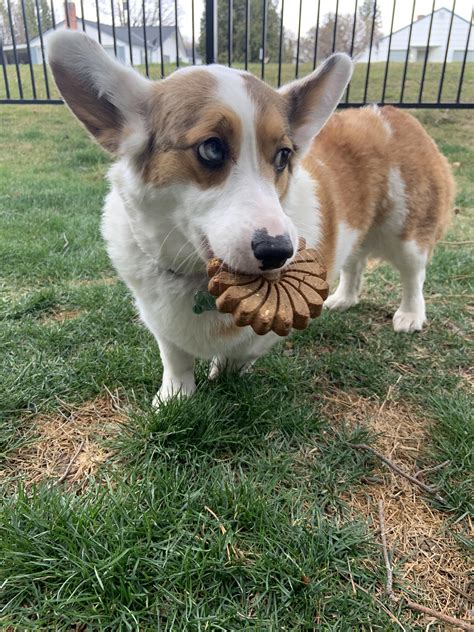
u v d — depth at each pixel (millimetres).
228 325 488
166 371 568
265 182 398
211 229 385
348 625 344
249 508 412
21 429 513
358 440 513
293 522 414
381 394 596
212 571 371
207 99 397
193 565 371
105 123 445
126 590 350
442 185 711
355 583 376
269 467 469
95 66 424
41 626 340
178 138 400
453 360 658
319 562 384
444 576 387
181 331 497
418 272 722
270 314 372
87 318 705
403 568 392
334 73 490
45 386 563
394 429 540
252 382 582
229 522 403
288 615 351
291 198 497
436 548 408
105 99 440
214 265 380
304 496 445
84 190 1376
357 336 716
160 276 478
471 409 550
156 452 478
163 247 449
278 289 386
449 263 930
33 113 2414
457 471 476
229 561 375
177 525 398
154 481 440
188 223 415
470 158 1754
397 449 510
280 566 372
